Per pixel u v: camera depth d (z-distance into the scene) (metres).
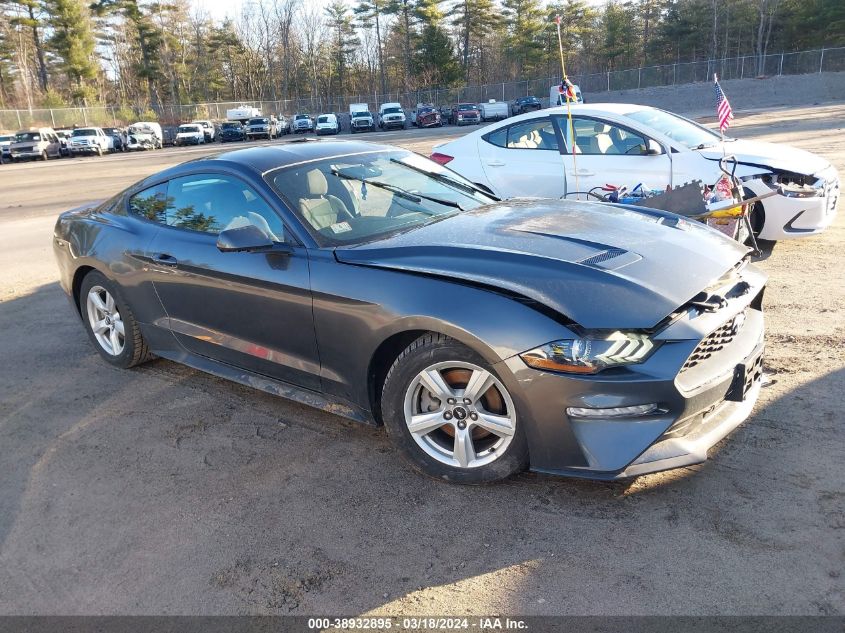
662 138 6.73
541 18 81.75
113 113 61.84
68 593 2.66
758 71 53.00
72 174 26.16
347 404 3.51
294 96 94.00
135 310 4.56
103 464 3.63
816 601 2.29
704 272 3.04
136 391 4.56
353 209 3.78
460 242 3.26
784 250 6.79
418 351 3.07
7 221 13.31
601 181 6.98
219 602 2.54
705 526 2.73
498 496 3.06
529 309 2.79
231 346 3.97
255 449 3.67
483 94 65.06
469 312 2.88
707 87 52.03
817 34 68.69
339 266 3.34
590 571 2.53
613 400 2.67
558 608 2.36
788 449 3.22
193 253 4.01
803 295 5.44
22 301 6.98
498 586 2.49
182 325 4.25
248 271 3.68
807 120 23.73
